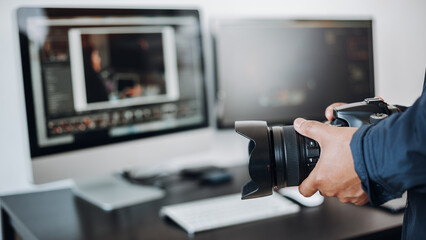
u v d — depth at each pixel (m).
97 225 1.01
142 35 1.20
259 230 0.94
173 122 1.27
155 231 0.96
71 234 0.96
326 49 1.44
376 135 0.56
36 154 1.06
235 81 1.37
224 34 1.34
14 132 1.34
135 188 1.26
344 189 0.61
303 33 1.41
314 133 0.64
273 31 1.38
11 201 1.23
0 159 1.33
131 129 1.19
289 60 1.40
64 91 1.09
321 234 0.90
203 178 1.32
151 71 1.22
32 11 1.04
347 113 0.68
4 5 1.29
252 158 0.66
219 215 1.00
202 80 1.33
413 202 0.63
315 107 1.45
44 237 0.95
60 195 1.27
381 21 1.82
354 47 1.47
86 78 1.12
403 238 0.68
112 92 1.16
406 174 0.53
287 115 1.42
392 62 1.86
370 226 0.93
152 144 1.23
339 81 1.46
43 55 1.06
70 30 1.09
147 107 1.21
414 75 1.91
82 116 1.12
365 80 1.50
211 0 1.54
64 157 1.09
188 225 0.95
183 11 1.27
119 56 1.17
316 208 1.06
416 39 1.90
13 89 1.33
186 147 1.30
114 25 1.15
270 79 1.40
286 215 1.02
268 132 0.68
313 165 0.67
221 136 1.59
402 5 1.85
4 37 1.30
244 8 1.59
